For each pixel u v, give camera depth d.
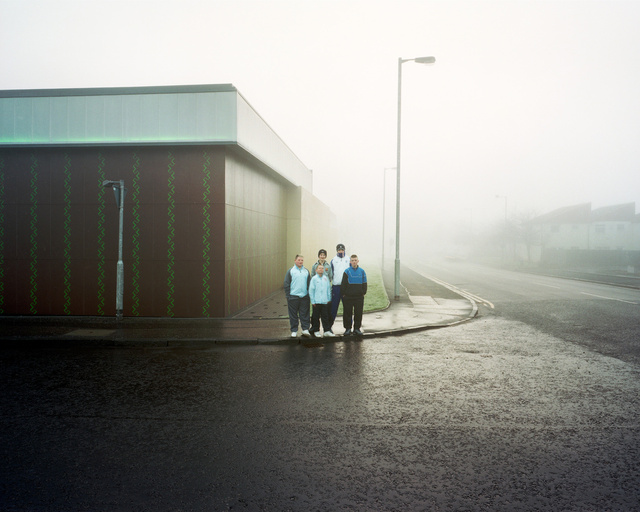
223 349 9.38
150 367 7.94
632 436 5.04
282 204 21.59
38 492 3.83
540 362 8.37
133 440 4.89
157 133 12.53
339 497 3.75
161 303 12.93
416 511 3.54
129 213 12.91
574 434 5.09
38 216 13.09
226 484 3.96
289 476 4.11
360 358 8.63
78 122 12.65
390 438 4.95
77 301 13.09
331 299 10.95
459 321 12.79
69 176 13.01
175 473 4.16
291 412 5.76
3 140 12.79
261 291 17.41
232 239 13.52
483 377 7.38
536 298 18.77
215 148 12.70
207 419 5.51
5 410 5.80
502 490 3.87
